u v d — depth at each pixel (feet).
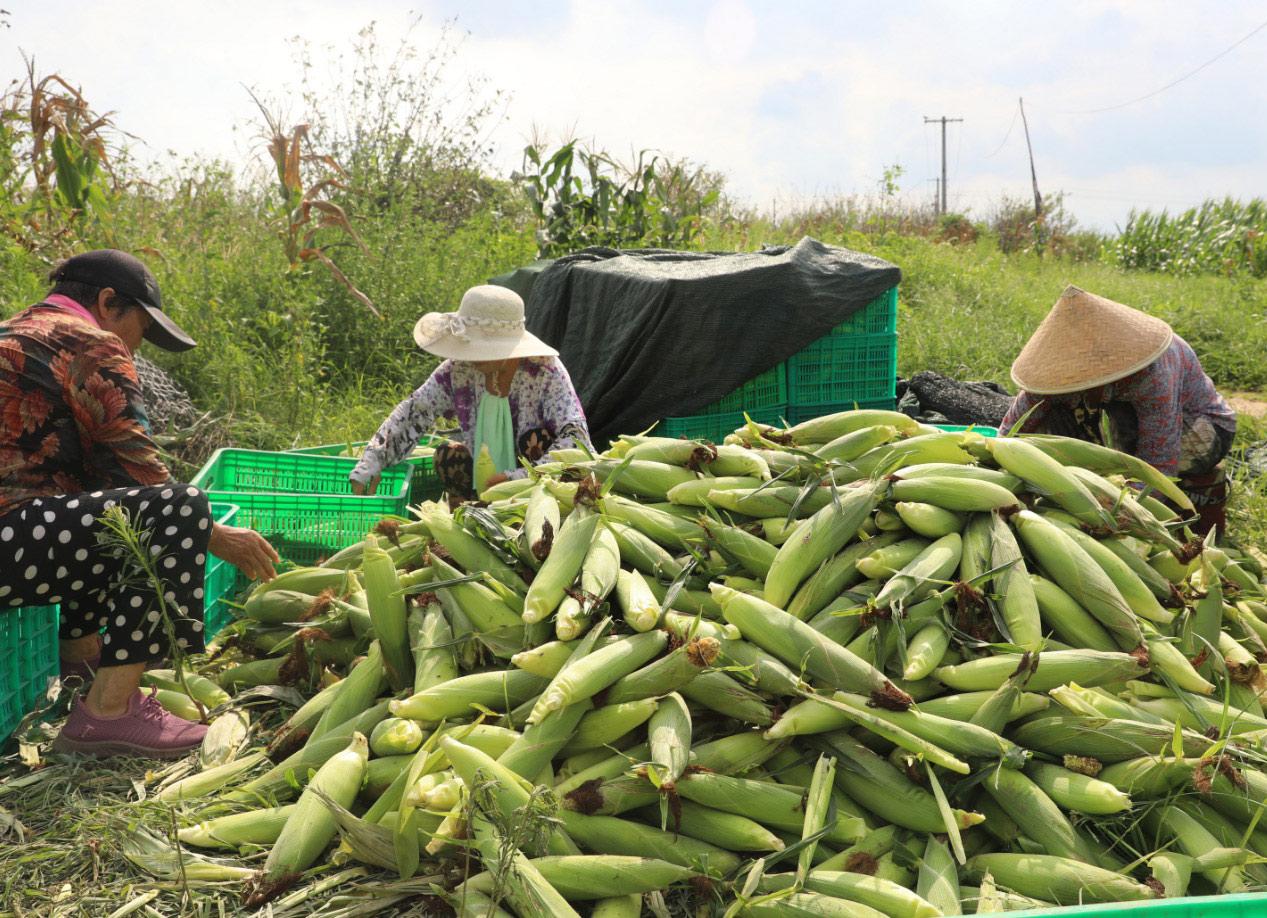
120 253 9.24
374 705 7.86
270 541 12.47
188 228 25.35
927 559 7.37
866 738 6.75
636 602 7.04
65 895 6.43
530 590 7.25
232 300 22.06
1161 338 10.75
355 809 7.06
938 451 8.56
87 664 9.57
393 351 24.00
